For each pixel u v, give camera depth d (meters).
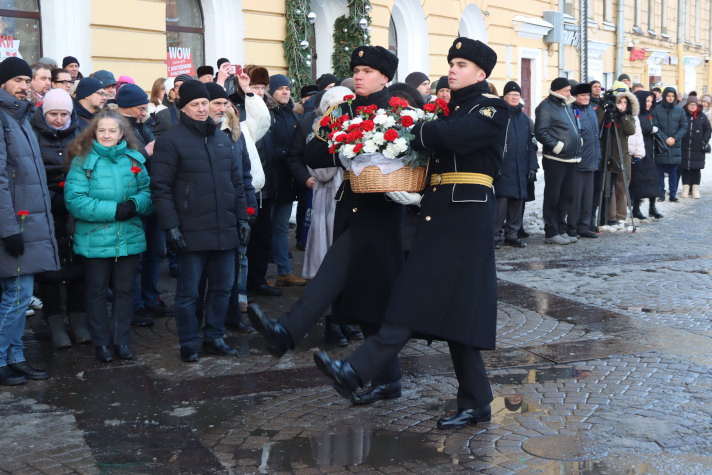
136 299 6.05
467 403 3.95
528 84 20.69
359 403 4.26
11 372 4.70
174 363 5.08
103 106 5.96
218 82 6.33
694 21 35.41
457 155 3.75
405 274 3.73
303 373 4.86
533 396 4.37
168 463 3.55
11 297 4.65
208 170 5.02
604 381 4.60
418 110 3.94
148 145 5.86
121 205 5.01
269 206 6.82
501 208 9.20
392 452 3.64
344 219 4.11
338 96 5.37
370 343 3.66
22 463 3.56
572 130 9.34
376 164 3.79
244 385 4.64
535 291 7.07
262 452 3.66
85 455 3.64
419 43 16.23
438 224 3.75
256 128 6.29
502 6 18.86
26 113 4.77
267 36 11.95
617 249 9.24
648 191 11.30
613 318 6.09
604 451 3.59
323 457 3.60
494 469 3.43
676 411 4.09
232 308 5.88
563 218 9.73
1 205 4.47
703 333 5.64
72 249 5.31
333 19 13.82
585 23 22.03
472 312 3.72
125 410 4.23
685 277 7.59
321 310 3.94
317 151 4.18
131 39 9.90
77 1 9.25
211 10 11.37
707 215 12.04
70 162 5.05
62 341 5.41
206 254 5.14
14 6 8.82
